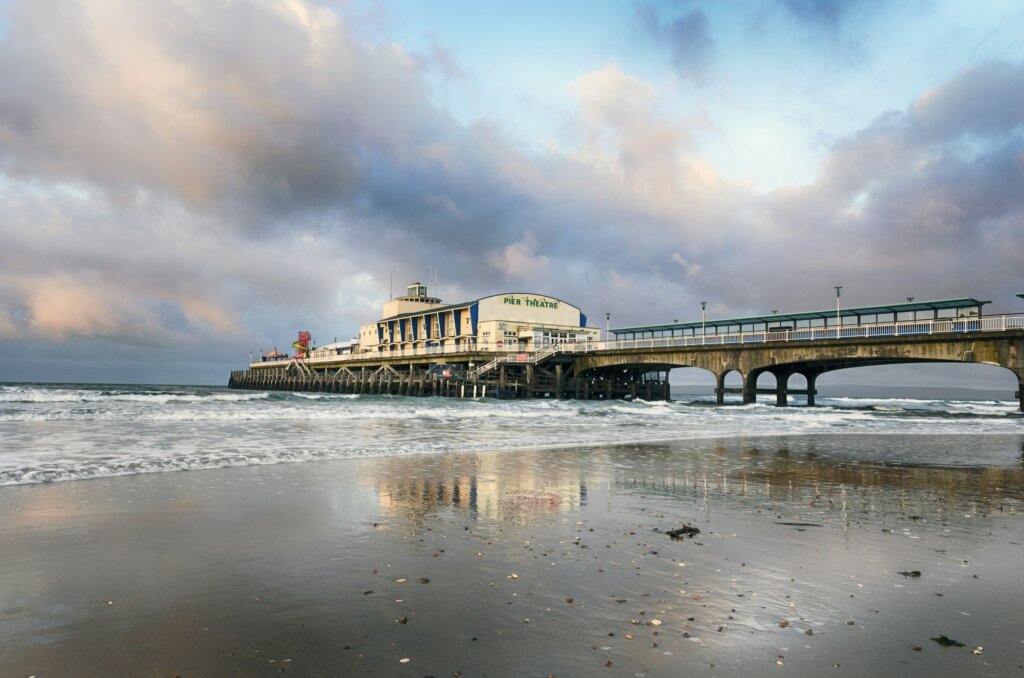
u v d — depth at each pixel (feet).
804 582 19.83
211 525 26.14
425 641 14.90
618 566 21.30
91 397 151.43
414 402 161.79
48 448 49.26
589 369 191.11
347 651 14.32
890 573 20.95
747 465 49.16
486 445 59.67
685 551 23.43
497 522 27.94
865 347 129.18
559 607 17.31
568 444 62.80
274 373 333.83
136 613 16.44
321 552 22.48
